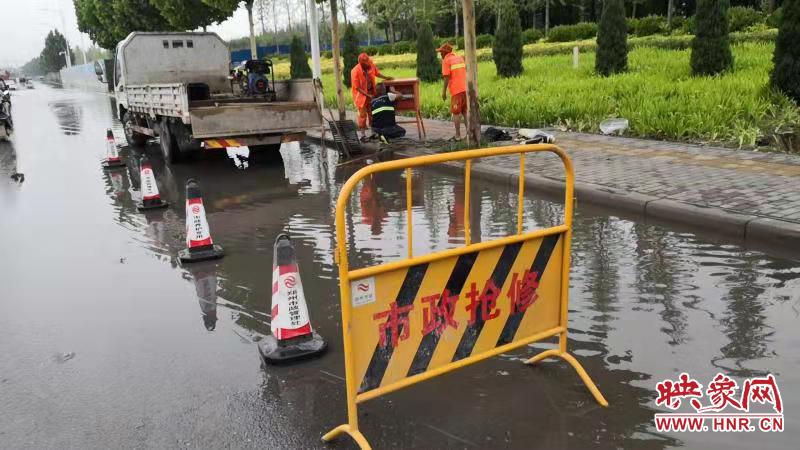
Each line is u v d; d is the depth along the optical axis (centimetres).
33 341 455
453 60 1141
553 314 362
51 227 797
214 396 368
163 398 368
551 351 377
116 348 438
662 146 1011
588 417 329
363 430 326
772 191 687
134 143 1588
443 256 310
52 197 993
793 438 304
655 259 556
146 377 394
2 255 679
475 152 316
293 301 414
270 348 416
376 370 302
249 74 1376
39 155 1511
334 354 418
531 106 1352
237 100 1319
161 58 1445
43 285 576
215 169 1211
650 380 361
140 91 1326
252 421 340
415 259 301
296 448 314
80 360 422
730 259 546
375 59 3634
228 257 644
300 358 409
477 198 830
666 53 2050
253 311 499
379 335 299
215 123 1066
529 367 385
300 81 1271
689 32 3044
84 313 505
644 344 402
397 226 722
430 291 311
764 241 582
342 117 1320
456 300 321
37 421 349
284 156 1325
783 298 459
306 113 1144
